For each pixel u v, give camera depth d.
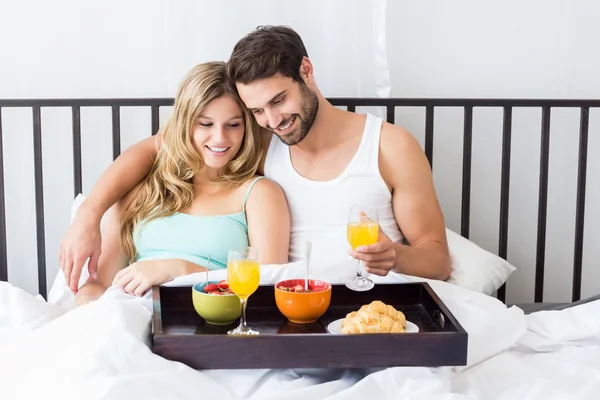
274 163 1.96
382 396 1.33
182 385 1.28
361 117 1.93
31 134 2.22
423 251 1.79
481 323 1.53
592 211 2.38
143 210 1.91
